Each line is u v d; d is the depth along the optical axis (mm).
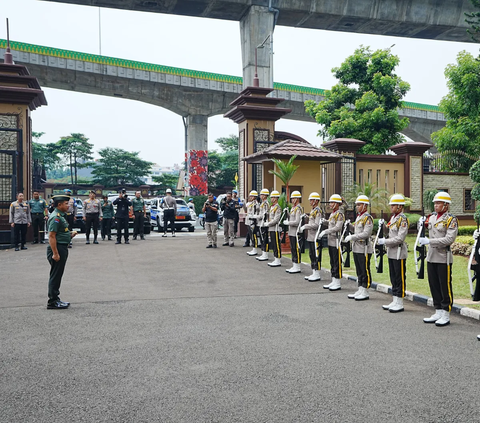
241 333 6074
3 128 16438
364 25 38219
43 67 42812
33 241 16984
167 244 16562
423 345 5672
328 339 5855
